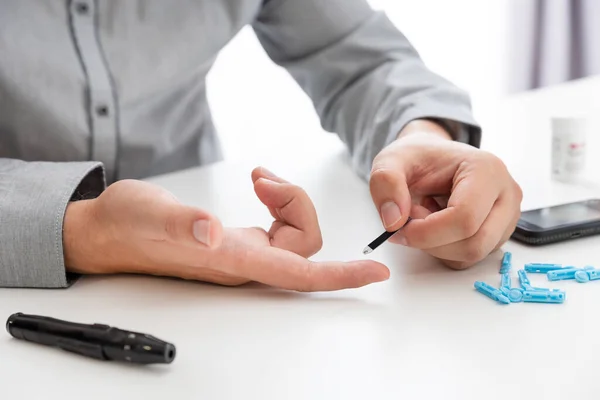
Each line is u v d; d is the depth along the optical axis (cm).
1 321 52
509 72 186
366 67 86
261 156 90
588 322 49
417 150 62
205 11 86
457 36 183
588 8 177
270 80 166
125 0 83
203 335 49
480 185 57
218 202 72
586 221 63
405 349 47
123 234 55
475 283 54
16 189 59
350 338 49
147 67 85
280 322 51
